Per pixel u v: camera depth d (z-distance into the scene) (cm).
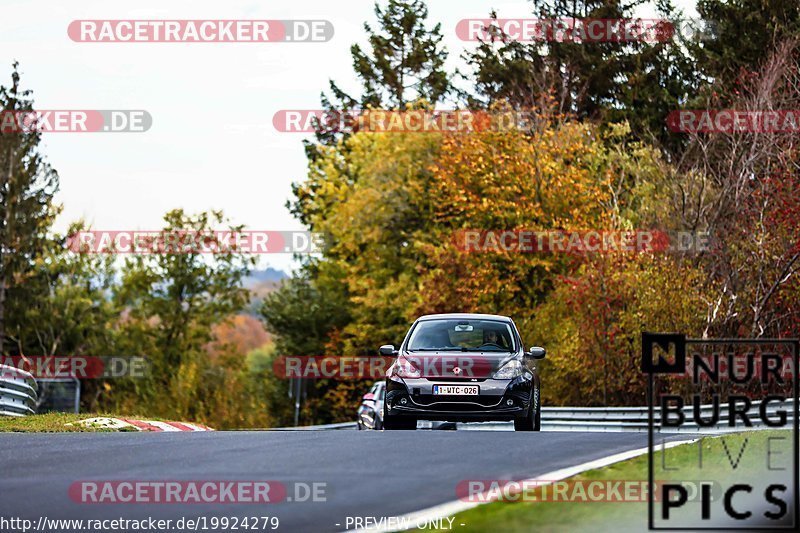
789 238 8475
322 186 13100
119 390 15800
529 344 9825
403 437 3278
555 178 10106
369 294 12038
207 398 13138
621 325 8619
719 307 8438
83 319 15900
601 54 14762
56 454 2841
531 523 1784
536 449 2925
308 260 15425
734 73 12925
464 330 4222
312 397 15188
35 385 5897
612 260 8706
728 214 9094
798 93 9644
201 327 16975
